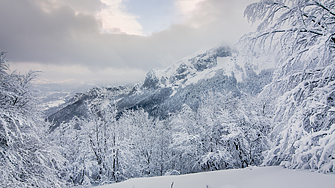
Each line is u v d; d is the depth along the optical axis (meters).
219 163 13.81
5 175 5.63
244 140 12.30
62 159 8.23
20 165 6.27
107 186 5.21
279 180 2.98
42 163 6.91
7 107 6.36
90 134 13.84
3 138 6.26
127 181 5.49
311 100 4.41
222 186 3.07
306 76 4.69
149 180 5.02
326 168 3.15
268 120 11.77
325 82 4.43
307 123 4.42
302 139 3.90
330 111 3.88
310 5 4.41
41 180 6.93
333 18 4.28
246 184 3.04
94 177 13.74
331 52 4.31
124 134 17.78
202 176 4.54
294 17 4.54
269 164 5.15
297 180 2.81
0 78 6.79
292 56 4.40
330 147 3.23
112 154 13.25
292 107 4.73
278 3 4.71
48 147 7.80
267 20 5.10
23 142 6.49
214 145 15.08
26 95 7.52
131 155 14.65
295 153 4.09
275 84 5.10
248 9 5.36
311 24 4.49
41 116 8.30
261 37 5.05
